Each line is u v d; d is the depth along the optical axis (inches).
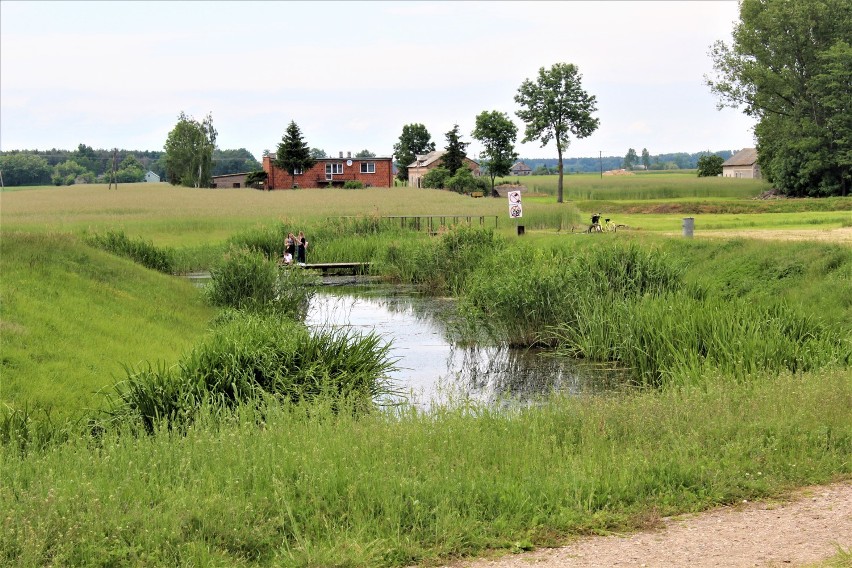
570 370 680.4
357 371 543.8
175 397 464.4
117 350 628.7
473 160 5782.5
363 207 2509.8
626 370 674.2
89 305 743.7
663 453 324.2
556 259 932.0
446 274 1250.6
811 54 3216.0
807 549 246.1
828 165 3154.5
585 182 5339.6
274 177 4832.7
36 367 542.0
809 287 833.5
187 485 293.7
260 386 487.2
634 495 290.2
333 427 390.9
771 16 3196.4
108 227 1846.7
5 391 490.9
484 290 889.5
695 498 290.2
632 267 836.0
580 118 3535.9
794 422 358.3
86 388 528.4
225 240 1642.5
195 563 237.3
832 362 520.7
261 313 873.5
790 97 3260.3
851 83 3115.2
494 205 2571.4
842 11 3184.1
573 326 774.5
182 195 3678.6
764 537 257.8
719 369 542.9
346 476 294.5
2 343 567.2
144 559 239.6
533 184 5103.3
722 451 330.0
